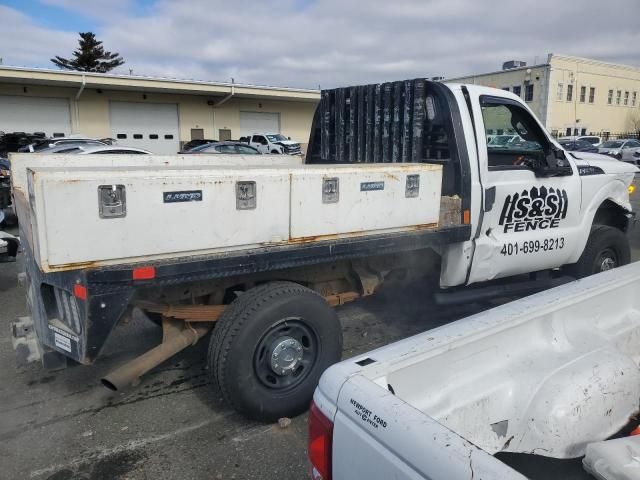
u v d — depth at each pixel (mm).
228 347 3131
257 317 3145
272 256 3139
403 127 4449
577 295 2523
